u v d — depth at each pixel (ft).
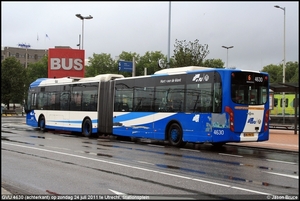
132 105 65.98
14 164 38.68
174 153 49.11
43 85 91.20
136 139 73.46
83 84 78.28
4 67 191.62
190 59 103.55
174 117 57.52
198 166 37.86
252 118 52.70
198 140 53.47
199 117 53.42
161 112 59.98
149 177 31.81
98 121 73.61
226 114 51.03
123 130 67.56
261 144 62.18
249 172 34.63
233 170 35.65
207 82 52.85
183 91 56.49
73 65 149.59
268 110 54.29
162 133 59.52
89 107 75.97
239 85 52.03
